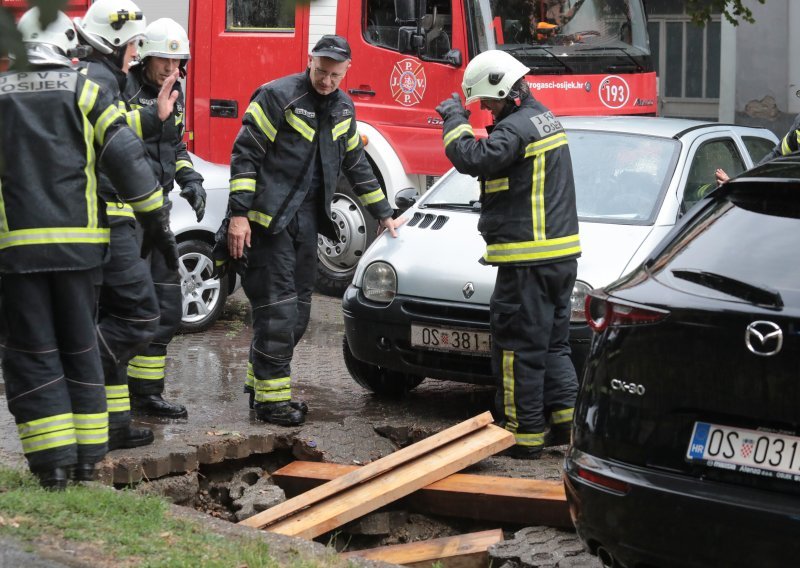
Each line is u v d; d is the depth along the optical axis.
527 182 6.62
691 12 14.78
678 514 4.17
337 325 10.98
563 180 6.72
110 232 6.27
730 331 4.14
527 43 11.91
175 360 9.22
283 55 12.65
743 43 19.16
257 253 7.21
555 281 6.68
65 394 5.40
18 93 5.15
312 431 7.14
